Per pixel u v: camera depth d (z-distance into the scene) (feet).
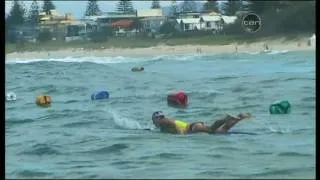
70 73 156.46
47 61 245.24
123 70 172.96
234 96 93.50
